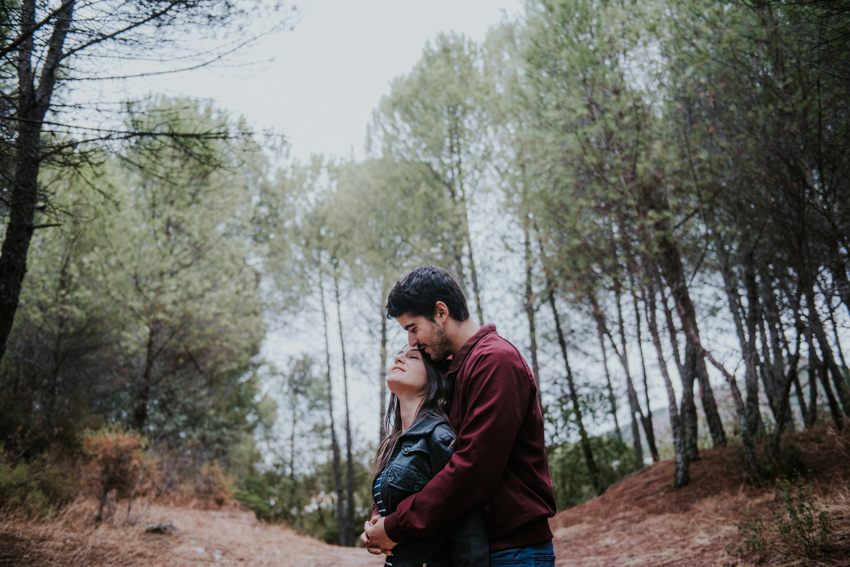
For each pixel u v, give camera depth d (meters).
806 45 4.32
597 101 5.79
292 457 16.56
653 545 4.51
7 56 3.19
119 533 5.22
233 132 3.78
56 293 9.02
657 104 6.12
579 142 5.98
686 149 5.70
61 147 3.72
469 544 1.29
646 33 5.60
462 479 1.26
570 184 6.37
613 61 5.88
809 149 4.69
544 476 1.40
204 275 10.12
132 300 9.42
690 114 5.78
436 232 10.95
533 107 6.56
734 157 5.31
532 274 9.81
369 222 12.30
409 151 11.12
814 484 4.51
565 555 5.20
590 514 6.91
